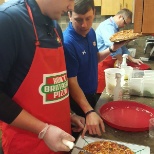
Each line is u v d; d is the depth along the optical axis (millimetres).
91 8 1382
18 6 862
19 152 979
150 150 953
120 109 1323
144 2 799
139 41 3391
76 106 1431
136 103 1342
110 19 2555
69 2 930
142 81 1553
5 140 1004
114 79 1563
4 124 986
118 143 988
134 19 830
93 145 946
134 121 1191
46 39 920
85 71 1531
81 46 1451
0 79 812
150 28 825
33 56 873
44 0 899
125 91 1593
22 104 904
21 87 884
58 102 989
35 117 907
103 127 1117
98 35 2453
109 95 1600
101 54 1783
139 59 2652
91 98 1642
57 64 966
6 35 783
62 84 999
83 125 1166
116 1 3172
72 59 1365
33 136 955
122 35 1724
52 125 912
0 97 808
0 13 793
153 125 1081
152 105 1439
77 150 929
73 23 1421
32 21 880
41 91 918
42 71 901
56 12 925
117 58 2268
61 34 1172
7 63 810
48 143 851
